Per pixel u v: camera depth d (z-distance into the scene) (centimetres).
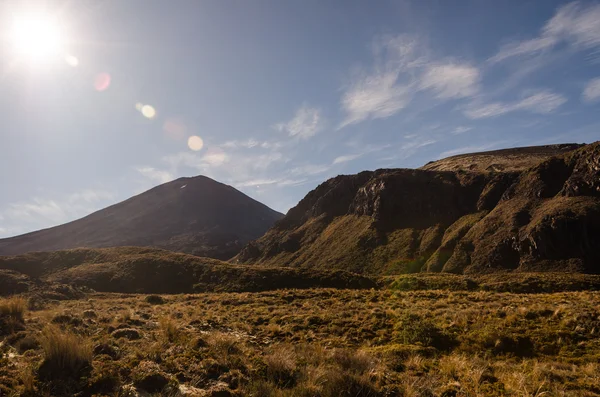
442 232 11219
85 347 757
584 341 1200
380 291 2873
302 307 2220
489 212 10862
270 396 666
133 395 629
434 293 2528
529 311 1524
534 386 760
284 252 15462
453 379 802
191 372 760
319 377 736
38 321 1188
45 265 7244
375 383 725
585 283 4147
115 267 6269
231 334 1430
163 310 2136
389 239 12012
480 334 1277
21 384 629
